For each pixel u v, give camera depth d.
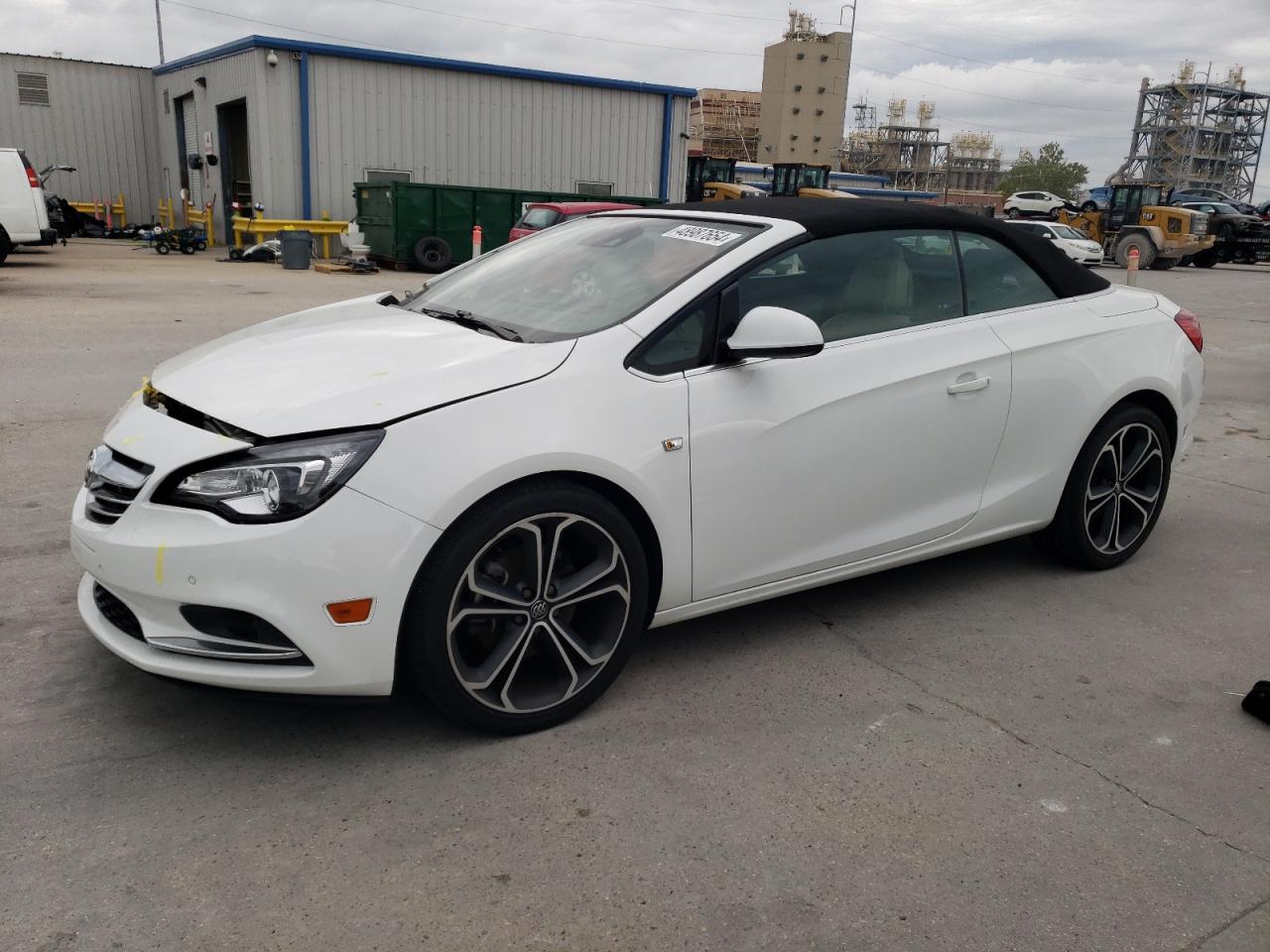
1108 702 3.18
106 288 13.74
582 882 2.25
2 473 5.03
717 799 2.58
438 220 19.75
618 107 26.70
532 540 2.71
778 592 3.32
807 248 3.31
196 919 2.08
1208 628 3.78
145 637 2.55
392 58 23.34
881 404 3.35
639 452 2.83
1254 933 2.17
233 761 2.67
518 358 2.77
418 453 2.51
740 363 3.06
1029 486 3.89
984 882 2.30
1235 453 6.59
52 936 2.02
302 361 2.85
